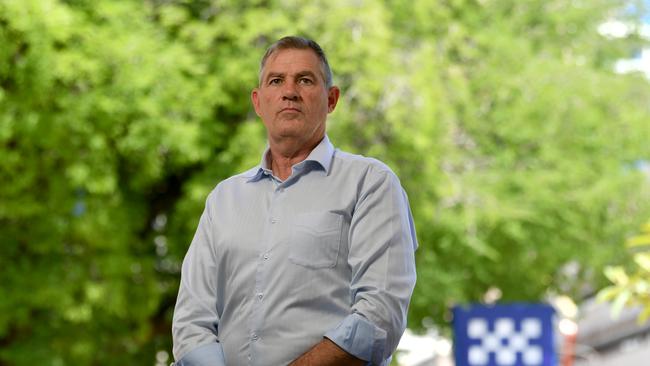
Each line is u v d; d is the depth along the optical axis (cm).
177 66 2405
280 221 575
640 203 3050
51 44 2297
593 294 3456
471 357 2753
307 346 558
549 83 3025
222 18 2497
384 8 2633
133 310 2539
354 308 552
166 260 2688
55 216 2397
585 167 3023
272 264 568
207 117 2436
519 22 3253
